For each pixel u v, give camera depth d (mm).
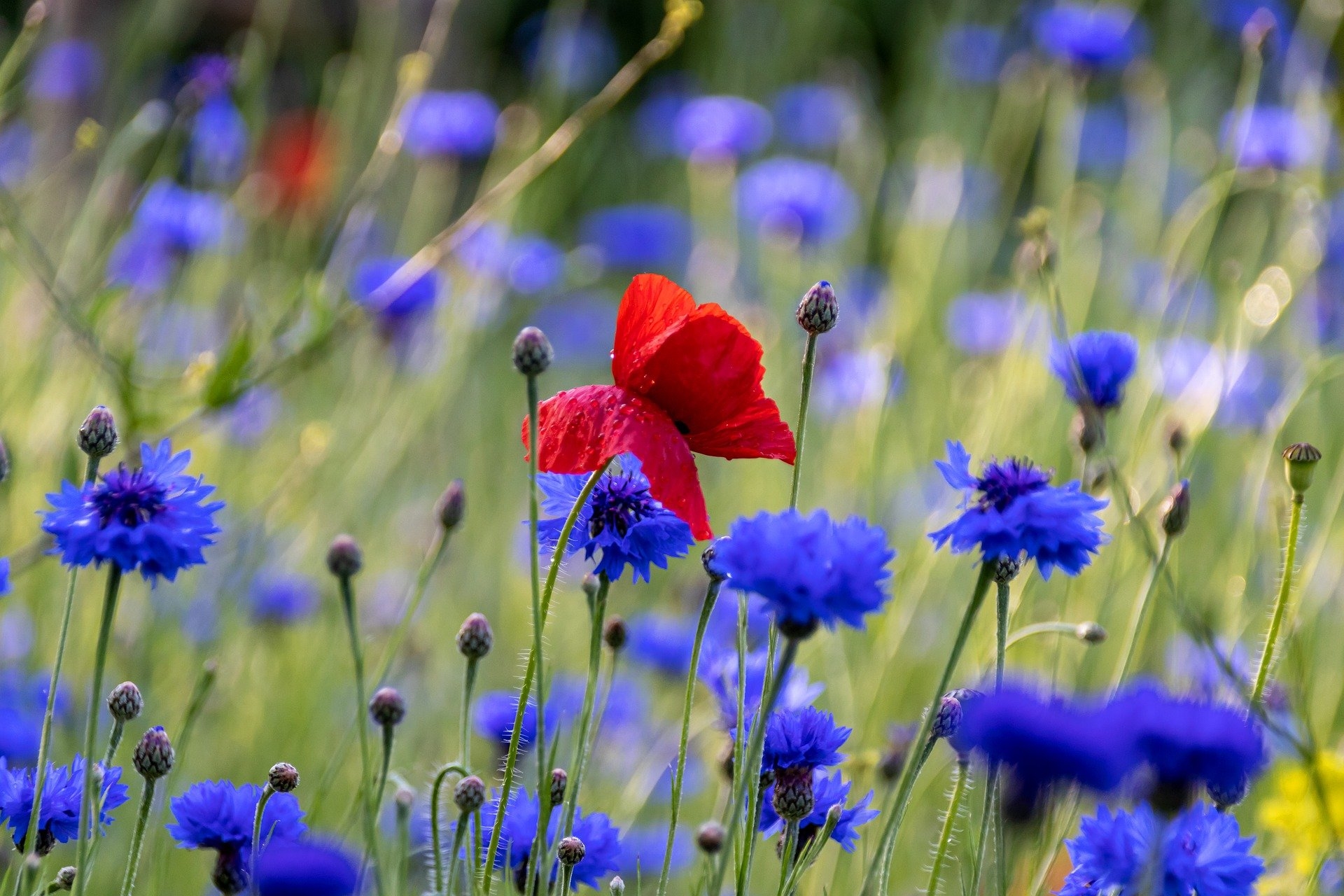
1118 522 1872
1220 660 1589
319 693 1894
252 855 1490
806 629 1432
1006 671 1688
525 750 1689
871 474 2006
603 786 1833
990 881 1616
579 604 2139
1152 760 1423
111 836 1779
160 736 1490
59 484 1916
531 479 1469
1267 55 2041
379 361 2334
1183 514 1605
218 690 1869
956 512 1917
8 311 2098
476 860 1510
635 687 1891
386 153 1972
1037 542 1473
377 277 2314
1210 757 1420
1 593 1514
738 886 1507
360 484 2201
